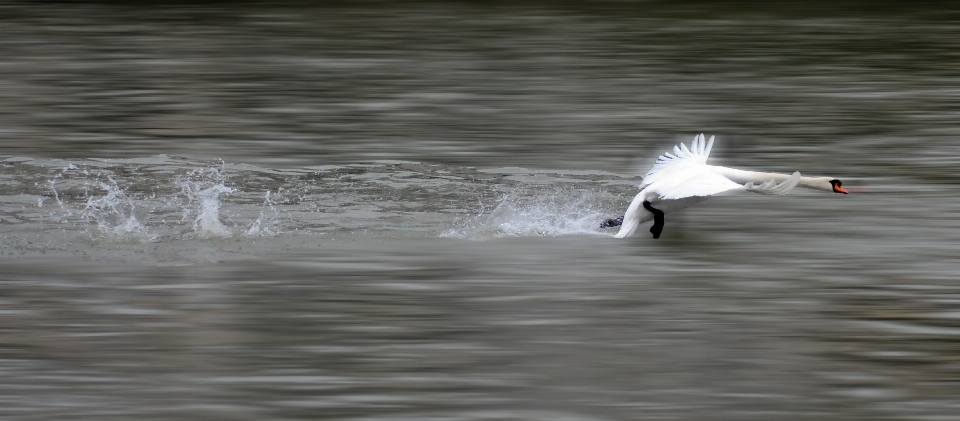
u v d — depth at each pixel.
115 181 19.62
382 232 17.31
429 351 13.27
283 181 19.94
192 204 18.44
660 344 13.51
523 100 29.16
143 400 12.20
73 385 12.48
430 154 23.19
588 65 34.03
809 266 16.16
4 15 41.69
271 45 36.81
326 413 11.95
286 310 14.38
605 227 17.59
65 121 26.22
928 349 13.34
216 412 11.96
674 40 38.06
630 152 23.77
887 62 34.44
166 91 29.92
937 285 15.34
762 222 18.38
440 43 37.38
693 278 15.62
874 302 14.77
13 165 20.48
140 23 40.56
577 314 14.33
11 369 12.77
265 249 16.50
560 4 45.03
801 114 27.78
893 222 18.41
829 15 42.84
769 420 11.84
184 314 14.26
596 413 11.96
